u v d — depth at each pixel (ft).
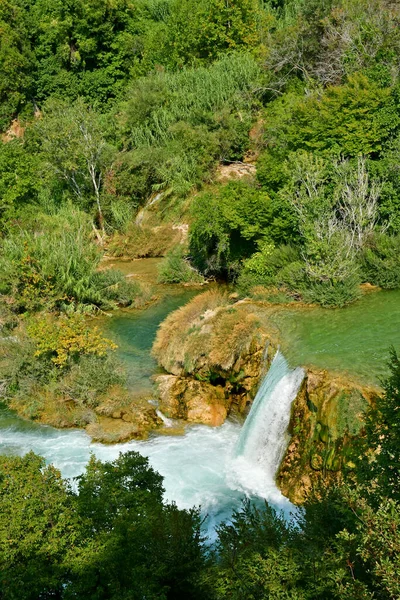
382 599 26.99
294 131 98.07
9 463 37.68
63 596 32.58
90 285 100.99
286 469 56.49
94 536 35.73
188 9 181.06
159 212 140.26
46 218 137.49
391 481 30.55
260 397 65.05
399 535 25.16
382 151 92.27
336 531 33.06
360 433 51.78
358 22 118.73
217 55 171.12
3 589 31.32
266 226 95.04
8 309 90.74
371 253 85.20
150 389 73.67
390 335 67.15
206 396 69.72
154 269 123.13
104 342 79.61
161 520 36.68
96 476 40.27
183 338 77.71
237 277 104.73
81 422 68.44
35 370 75.15
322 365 60.29
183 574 34.63
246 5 169.27
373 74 97.76
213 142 139.23
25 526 34.19
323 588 27.61
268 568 29.32
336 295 78.79
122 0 204.54
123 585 33.32
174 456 61.93
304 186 88.79
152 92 162.09
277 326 72.90
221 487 57.26
